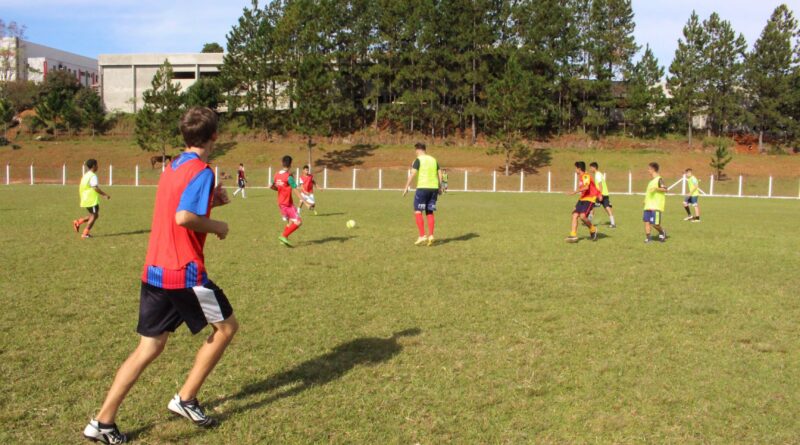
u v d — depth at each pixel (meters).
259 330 5.79
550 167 51.28
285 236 11.37
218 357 3.73
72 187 35.78
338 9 56.12
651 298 7.26
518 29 54.94
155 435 3.61
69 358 4.91
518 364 4.86
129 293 7.27
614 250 11.39
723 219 19.20
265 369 4.73
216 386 4.38
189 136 3.60
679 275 8.79
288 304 6.84
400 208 22.22
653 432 3.69
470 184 46.25
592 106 58.78
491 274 8.76
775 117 54.09
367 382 4.46
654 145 57.53
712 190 41.03
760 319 6.30
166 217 3.51
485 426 3.75
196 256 3.56
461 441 3.55
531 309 6.68
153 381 4.43
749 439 3.61
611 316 6.39
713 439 3.60
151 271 3.51
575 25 55.84
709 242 12.79
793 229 15.77
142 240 12.06
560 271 9.05
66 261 9.49
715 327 5.98
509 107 47.81
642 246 12.02
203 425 3.71
